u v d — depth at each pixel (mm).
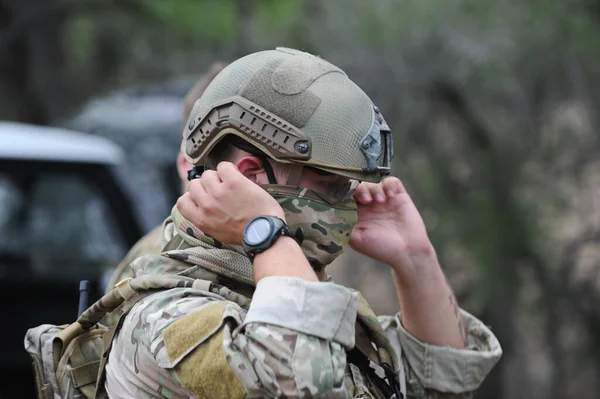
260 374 3992
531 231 19547
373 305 19328
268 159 4594
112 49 28016
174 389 4289
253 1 22516
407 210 5641
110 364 4543
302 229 4551
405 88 18953
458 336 5660
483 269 19188
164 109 17094
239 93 4562
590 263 20125
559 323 19953
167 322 4254
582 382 20266
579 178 19891
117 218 11547
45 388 4887
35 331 5035
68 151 11422
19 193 11250
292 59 4633
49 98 26078
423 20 18891
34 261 10977
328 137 4504
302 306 4082
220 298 4402
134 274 4730
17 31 25359
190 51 27094
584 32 19031
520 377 20344
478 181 19656
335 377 4031
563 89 19484
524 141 19531
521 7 19062
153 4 26156
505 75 18656
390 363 4965
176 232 4871
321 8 19422
